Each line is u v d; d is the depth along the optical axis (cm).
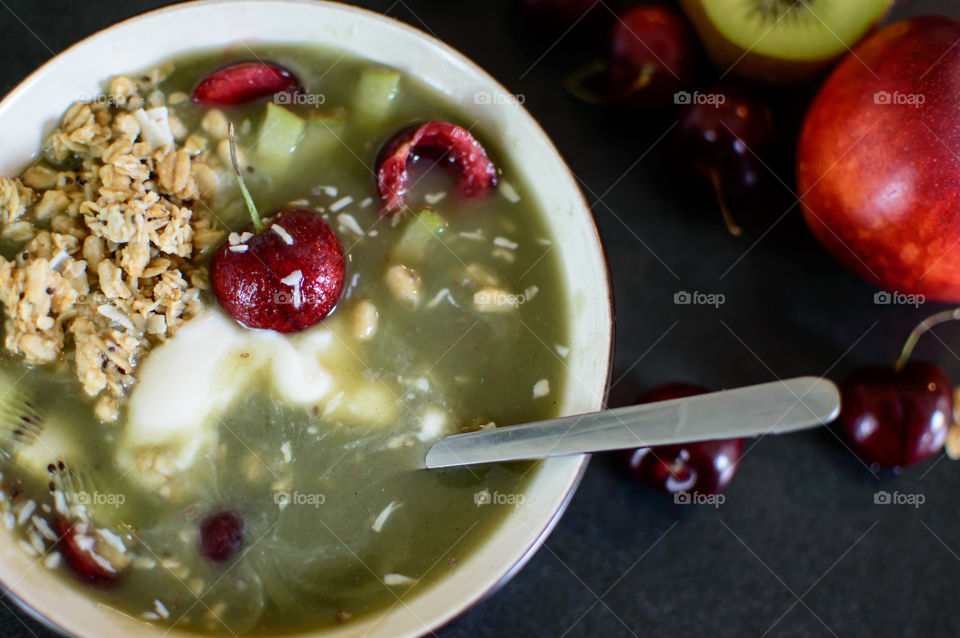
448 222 31
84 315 29
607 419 27
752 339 34
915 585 33
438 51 31
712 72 36
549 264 31
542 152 31
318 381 30
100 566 29
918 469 34
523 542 29
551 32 35
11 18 34
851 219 32
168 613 29
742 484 34
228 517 29
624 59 34
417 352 30
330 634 29
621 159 35
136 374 30
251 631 29
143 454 30
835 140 32
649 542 33
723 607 33
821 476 34
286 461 30
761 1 33
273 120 31
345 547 29
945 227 31
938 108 31
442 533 29
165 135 31
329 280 30
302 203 31
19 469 29
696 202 35
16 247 30
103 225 30
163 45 31
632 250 35
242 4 31
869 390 33
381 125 31
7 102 30
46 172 31
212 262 30
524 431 28
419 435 30
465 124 31
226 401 30
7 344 29
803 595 33
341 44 31
